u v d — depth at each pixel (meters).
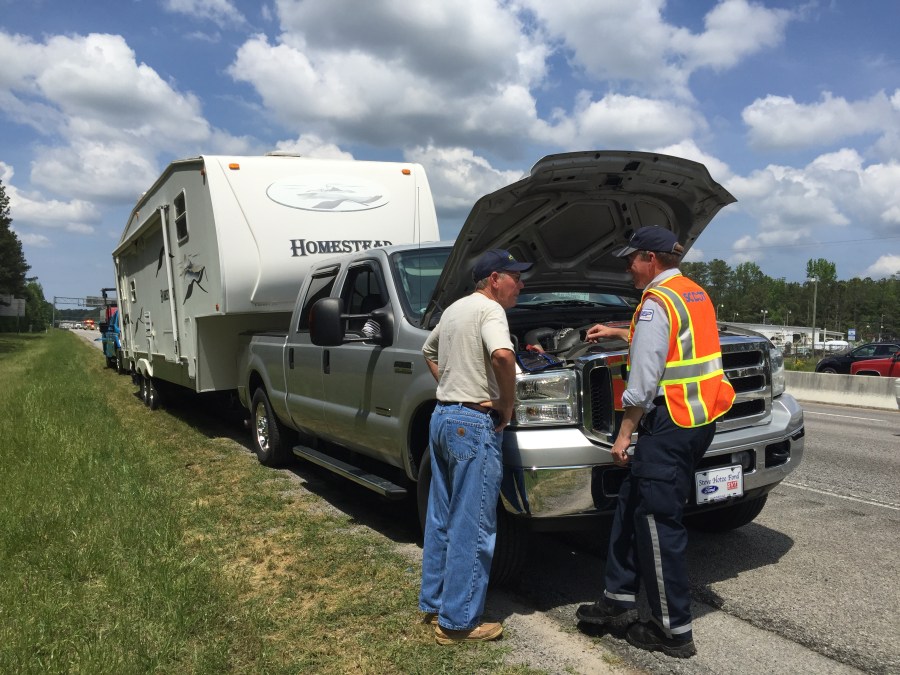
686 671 3.12
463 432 3.36
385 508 5.66
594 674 3.10
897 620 3.64
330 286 5.92
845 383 16.19
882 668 3.15
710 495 3.76
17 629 3.35
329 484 6.44
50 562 4.22
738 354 4.01
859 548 4.76
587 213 4.48
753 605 3.84
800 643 3.40
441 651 3.27
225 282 7.39
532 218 4.28
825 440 9.67
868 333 125.00
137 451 7.47
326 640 3.39
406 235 8.36
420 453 4.52
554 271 4.97
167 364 10.05
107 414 10.41
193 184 8.06
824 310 144.00
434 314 4.46
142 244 11.37
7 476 6.28
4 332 78.19
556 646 3.36
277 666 3.09
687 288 3.30
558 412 3.56
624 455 3.26
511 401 3.33
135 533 4.65
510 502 3.59
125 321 13.77
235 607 3.67
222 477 6.68
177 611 3.49
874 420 12.46
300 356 6.07
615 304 5.37
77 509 5.16
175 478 6.44
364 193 8.21
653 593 3.23
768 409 4.13
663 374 3.20
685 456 3.21
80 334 86.50
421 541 4.82
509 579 3.97
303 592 3.96
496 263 3.51
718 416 3.27
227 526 5.14
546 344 4.10
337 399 5.44
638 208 4.55
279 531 5.05
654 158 3.96
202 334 8.20
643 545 3.24
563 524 3.61
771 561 4.52
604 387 3.60
